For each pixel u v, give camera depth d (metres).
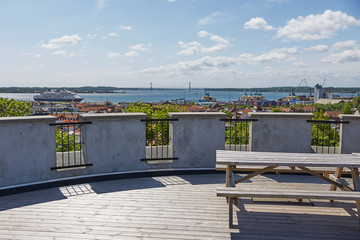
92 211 3.99
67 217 3.79
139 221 3.67
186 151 5.99
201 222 3.65
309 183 5.24
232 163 3.87
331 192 3.42
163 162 5.94
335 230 3.45
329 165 3.72
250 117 6.06
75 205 4.21
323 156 4.28
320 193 3.37
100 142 5.49
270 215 3.88
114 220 3.70
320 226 3.56
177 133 5.93
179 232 3.37
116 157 5.64
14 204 4.25
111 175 5.52
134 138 5.75
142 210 4.02
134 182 5.36
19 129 4.82
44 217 3.79
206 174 5.93
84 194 4.70
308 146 6.12
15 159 4.80
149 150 6.62
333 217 3.82
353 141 6.03
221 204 4.25
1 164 4.70
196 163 6.04
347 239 3.24
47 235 3.28
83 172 5.37
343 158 4.12
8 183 4.76
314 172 4.30
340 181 4.14
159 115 16.41
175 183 5.30
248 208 4.11
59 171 5.18
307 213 3.94
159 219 3.73
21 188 4.76
